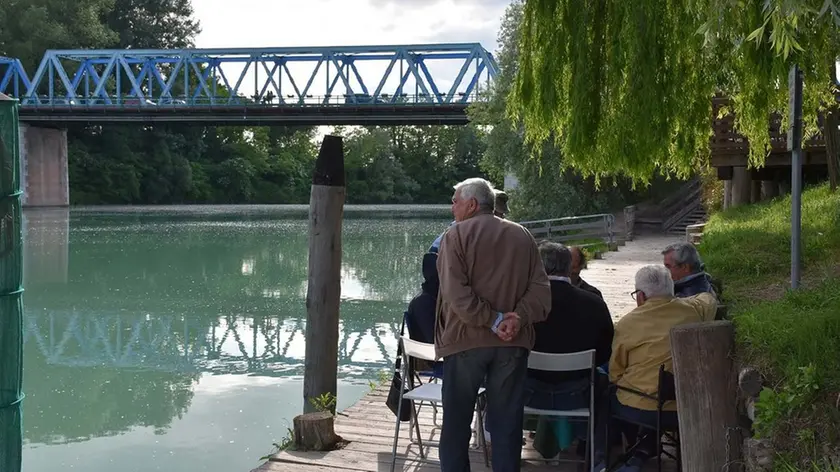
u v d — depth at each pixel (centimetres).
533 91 847
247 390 1045
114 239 3478
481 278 382
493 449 391
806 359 382
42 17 6638
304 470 512
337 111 5206
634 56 784
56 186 6444
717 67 804
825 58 781
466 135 10475
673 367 405
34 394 1020
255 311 1692
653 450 464
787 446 355
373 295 1880
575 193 3269
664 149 796
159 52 5734
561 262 452
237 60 5603
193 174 8319
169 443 812
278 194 9181
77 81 5931
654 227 3306
